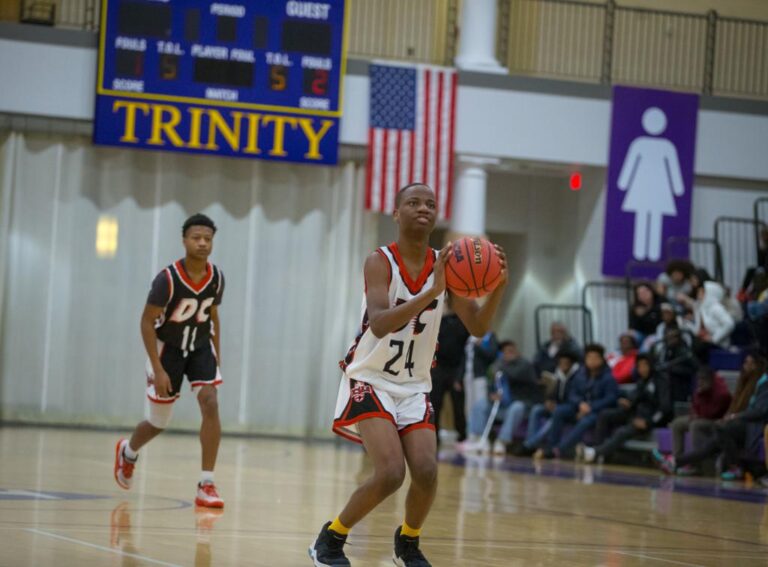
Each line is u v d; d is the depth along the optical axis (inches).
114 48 710.5
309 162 731.4
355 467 496.1
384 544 233.3
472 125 763.4
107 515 254.8
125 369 737.6
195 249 286.0
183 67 717.9
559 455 650.2
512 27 832.9
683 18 847.1
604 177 791.1
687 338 658.2
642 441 642.2
